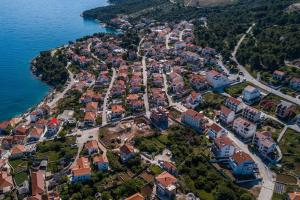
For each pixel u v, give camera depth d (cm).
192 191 17162
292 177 18425
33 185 17275
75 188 17200
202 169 18512
